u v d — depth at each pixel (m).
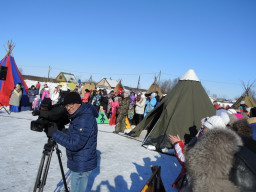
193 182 1.64
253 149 1.67
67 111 2.71
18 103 12.51
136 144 7.80
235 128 2.56
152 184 2.82
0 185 3.83
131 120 13.34
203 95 7.71
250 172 1.48
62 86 14.77
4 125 8.70
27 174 4.40
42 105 2.64
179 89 7.83
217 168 1.54
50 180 4.25
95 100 13.87
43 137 7.43
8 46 14.66
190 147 1.90
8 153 5.45
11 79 14.31
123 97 9.62
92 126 2.71
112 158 5.96
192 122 7.22
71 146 2.58
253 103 17.77
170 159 6.38
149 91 22.97
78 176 2.74
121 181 4.56
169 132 7.11
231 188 1.52
